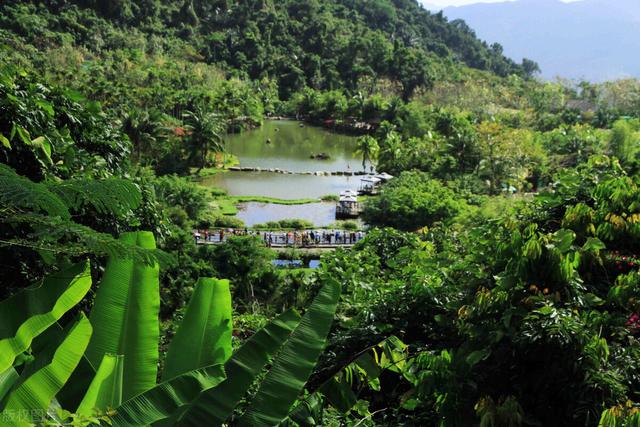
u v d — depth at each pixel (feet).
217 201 141.90
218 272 74.28
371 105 275.39
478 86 284.61
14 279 24.09
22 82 30.60
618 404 14.24
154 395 11.93
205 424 12.76
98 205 13.01
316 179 173.58
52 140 28.25
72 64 255.09
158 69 268.00
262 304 63.62
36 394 10.92
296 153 214.69
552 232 25.08
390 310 24.88
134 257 11.07
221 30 404.16
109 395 12.78
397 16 550.36
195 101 221.25
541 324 16.65
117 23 352.08
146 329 14.46
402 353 18.49
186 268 70.69
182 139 176.35
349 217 133.39
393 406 22.57
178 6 407.23
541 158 160.04
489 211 96.94
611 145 167.84
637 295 19.94
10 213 11.20
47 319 11.12
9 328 10.81
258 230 120.88
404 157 177.47
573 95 306.14
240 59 355.97
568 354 16.29
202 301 15.57
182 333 15.31
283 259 102.06
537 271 19.45
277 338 14.38
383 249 40.42
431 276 25.52
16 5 310.65
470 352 18.52
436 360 18.70
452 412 17.67
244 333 31.07
